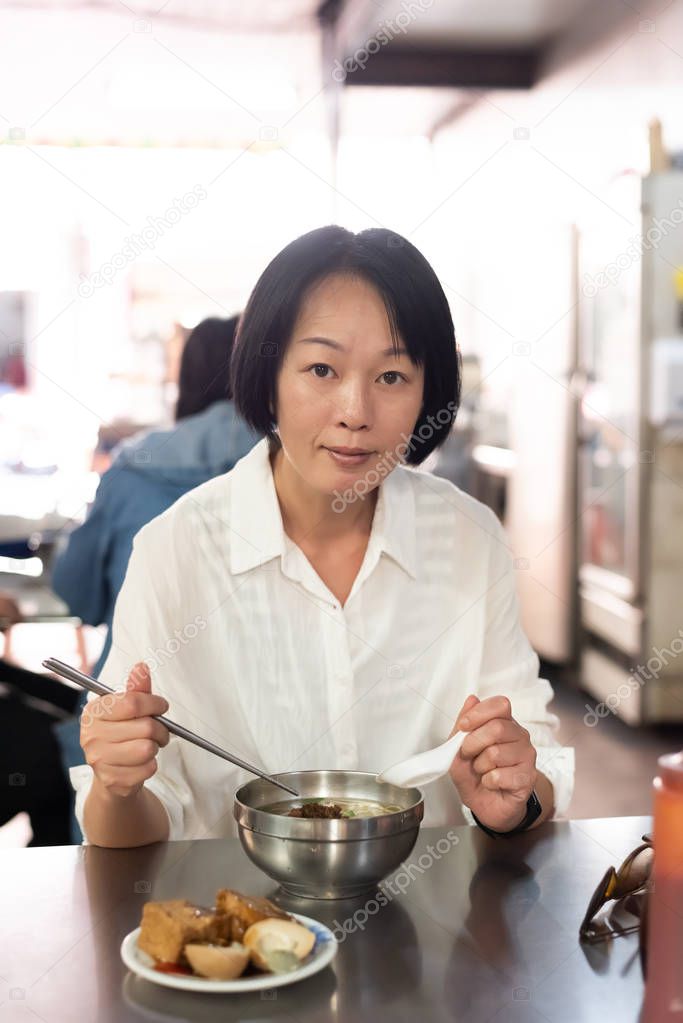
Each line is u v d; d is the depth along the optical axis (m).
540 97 5.39
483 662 1.53
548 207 5.54
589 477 4.58
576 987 0.88
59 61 5.55
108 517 2.28
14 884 1.09
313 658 1.41
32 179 7.24
